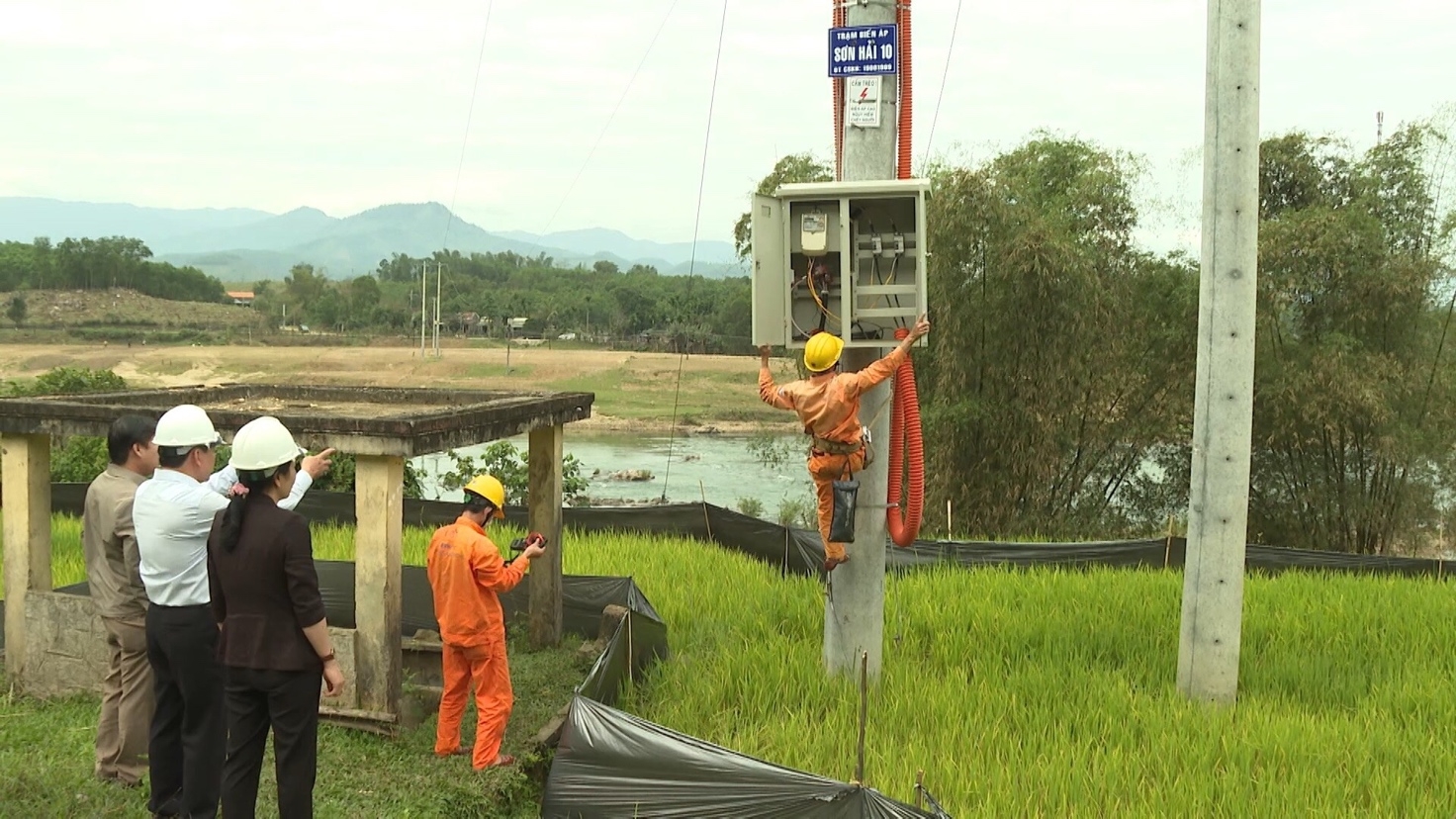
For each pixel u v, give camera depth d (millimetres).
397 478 7207
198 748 5723
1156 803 6000
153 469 6523
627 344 95688
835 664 8234
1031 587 11695
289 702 5312
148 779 6363
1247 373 7973
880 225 7434
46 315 117812
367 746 6969
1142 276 20281
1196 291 19438
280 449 5344
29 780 6090
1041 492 19875
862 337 7535
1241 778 6355
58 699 7750
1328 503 19719
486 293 116875
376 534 7113
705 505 15289
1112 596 11227
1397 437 18516
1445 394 18984
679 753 5617
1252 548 14242
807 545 13836
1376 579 13039
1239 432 7969
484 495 6801
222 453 14812
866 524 8125
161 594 5641
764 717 7578
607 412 60781
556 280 136500
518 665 8906
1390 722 7305
